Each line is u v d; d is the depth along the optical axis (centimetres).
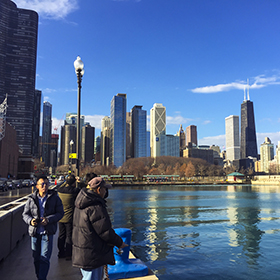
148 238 1456
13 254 696
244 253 1159
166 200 4228
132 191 7588
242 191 7706
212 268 959
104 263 336
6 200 2439
